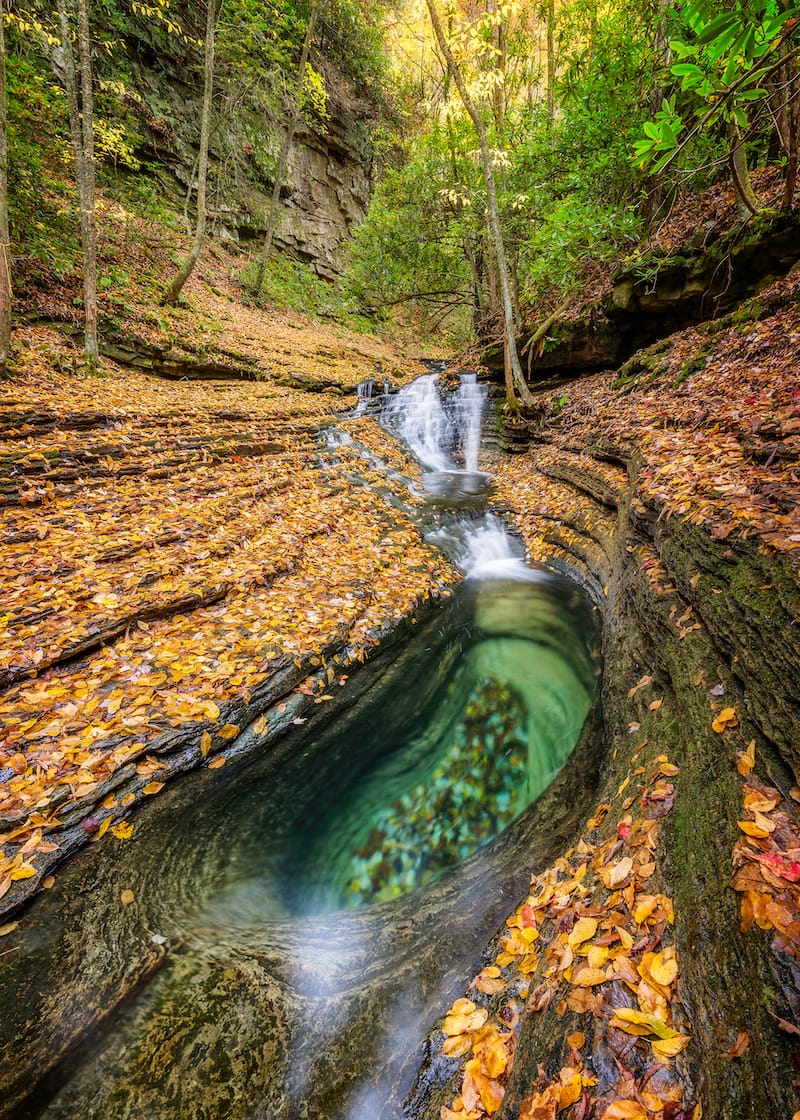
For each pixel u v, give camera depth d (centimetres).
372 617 574
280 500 809
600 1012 179
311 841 369
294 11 2017
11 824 283
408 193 1923
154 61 1902
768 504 348
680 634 343
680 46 213
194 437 875
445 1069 209
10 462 646
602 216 979
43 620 438
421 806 408
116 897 281
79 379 1073
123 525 618
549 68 1502
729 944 169
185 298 1656
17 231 1198
